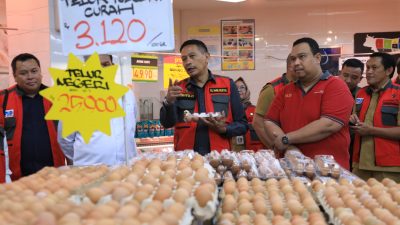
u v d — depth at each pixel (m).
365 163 3.32
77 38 2.21
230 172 2.17
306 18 7.09
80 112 2.00
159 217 1.24
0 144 2.82
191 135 2.97
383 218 1.40
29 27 4.38
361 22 6.99
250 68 7.20
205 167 2.03
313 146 2.63
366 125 3.27
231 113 3.06
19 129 3.09
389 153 3.22
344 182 1.92
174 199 1.45
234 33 7.18
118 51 2.17
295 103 2.74
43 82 4.27
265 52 7.18
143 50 2.16
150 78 5.29
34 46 4.35
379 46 6.95
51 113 1.98
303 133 2.53
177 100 3.05
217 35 7.21
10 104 3.11
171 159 2.15
